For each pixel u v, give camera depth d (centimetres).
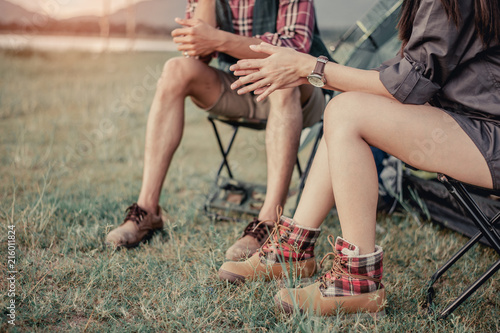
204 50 194
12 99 549
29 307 142
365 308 138
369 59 235
